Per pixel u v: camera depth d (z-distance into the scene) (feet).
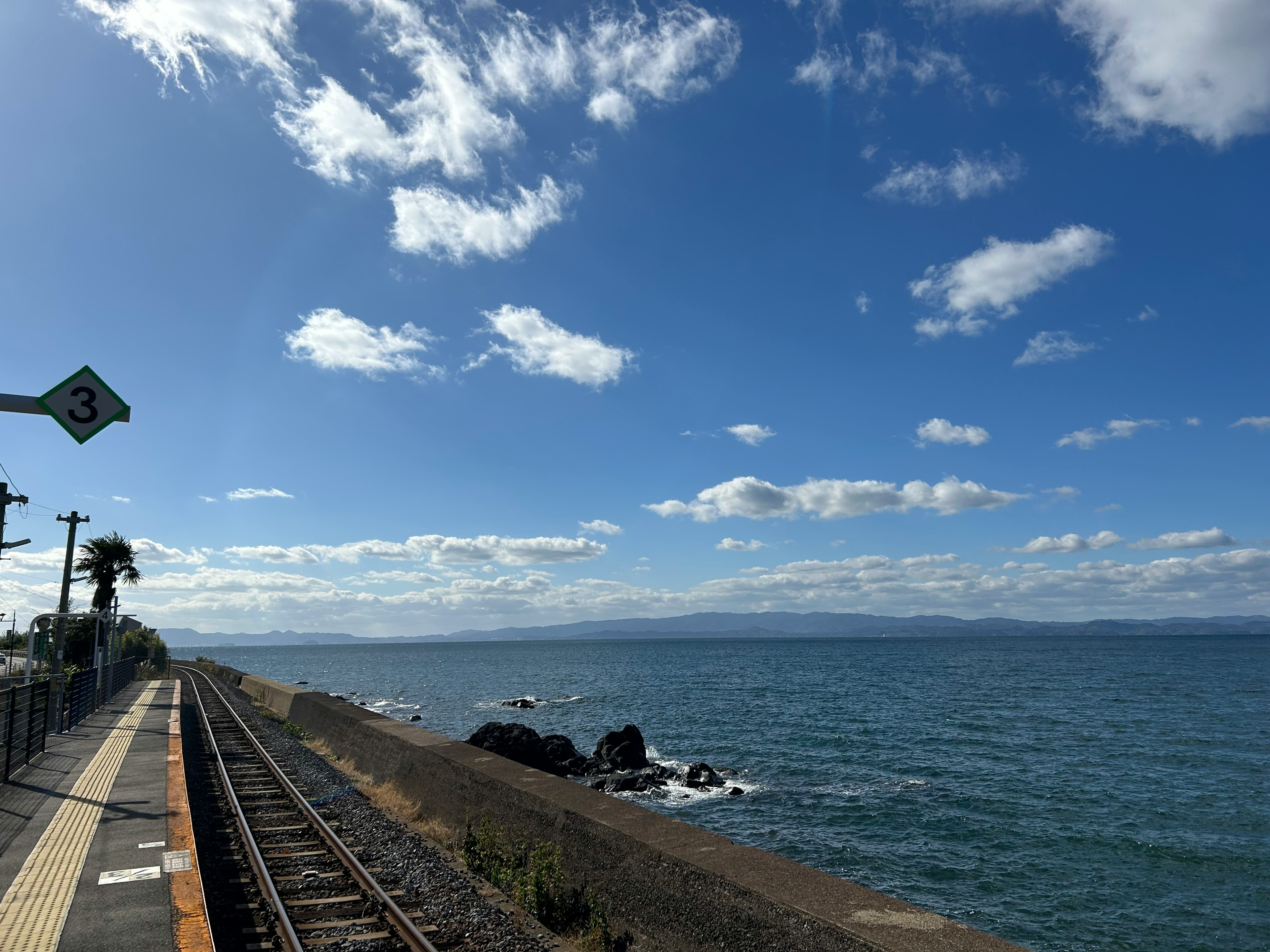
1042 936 47.83
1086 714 159.12
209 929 24.29
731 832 70.23
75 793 44.57
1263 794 84.79
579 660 516.73
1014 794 85.51
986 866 60.59
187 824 37.14
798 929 22.03
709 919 25.09
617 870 29.89
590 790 38.22
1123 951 45.83
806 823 73.31
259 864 35.24
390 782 55.62
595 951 27.99
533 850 35.42
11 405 28.53
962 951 19.52
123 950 22.65
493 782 41.50
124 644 189.78
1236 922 49.90
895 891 55.16
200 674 217.36
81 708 85.76
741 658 498.69
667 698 204.03
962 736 129.18
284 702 118.83
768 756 111.24
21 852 32.45
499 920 29.91
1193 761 105.40
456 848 40.50
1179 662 372.79
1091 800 82.38
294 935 26.48
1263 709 164.35
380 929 28.66
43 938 23.38
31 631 78.95
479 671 393.91
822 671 330.34
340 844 38.60
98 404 29.50
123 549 161.07
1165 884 56.65
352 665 522.88
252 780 59.98
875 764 104.58
